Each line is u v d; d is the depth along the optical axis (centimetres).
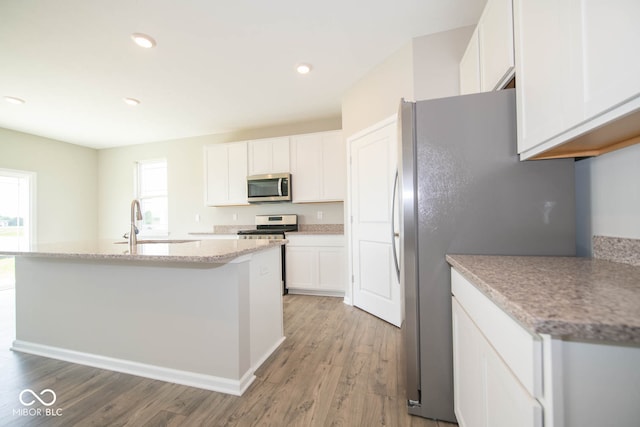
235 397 149
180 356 164
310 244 352
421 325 129
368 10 188
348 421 130
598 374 53
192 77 271
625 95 65
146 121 388
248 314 162
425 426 126
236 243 197
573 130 85
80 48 220
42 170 438
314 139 371
